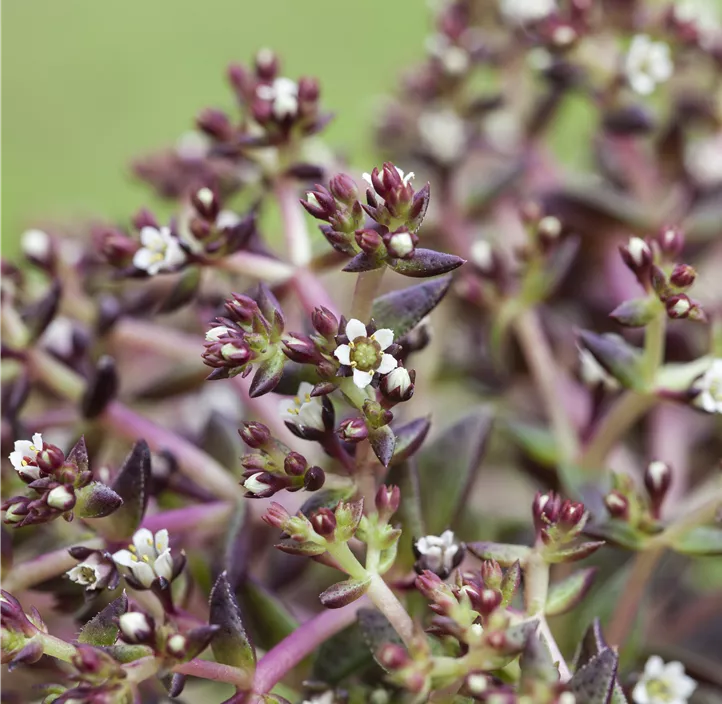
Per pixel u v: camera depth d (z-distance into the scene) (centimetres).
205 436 29
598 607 28
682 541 26
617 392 29
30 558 28
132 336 29
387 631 26
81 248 31
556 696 24
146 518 27
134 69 60
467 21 33
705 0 34
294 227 28
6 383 29
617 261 32
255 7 63
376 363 25
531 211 29
